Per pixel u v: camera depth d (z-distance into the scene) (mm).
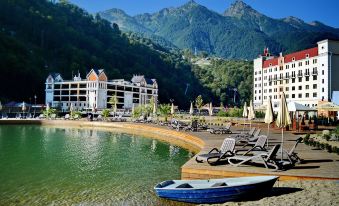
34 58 173125
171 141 41469
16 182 19219
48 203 15297
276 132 42375
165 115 76000
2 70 143375
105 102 147750
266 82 132125
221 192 14445
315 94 108250
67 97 153500
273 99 127250
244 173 17062
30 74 155125
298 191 14812
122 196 16266
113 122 70688
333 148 24172
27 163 25375
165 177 20500
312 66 109188
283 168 17875
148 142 40469
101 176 20781
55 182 19219
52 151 32188
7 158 27719
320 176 16344
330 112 72688
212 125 56406
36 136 47875
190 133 40375
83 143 39281
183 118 80125
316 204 12938
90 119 81438
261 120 68250
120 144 38344
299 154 22859
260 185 14477
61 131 58531
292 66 118062
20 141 40844
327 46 103438
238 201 14523
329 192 14320
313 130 45188
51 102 155500
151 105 90750
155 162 25984
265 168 17953
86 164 25062
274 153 17781
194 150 32969
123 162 25969
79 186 18281
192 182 15992
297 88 115750
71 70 186875
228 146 19984
